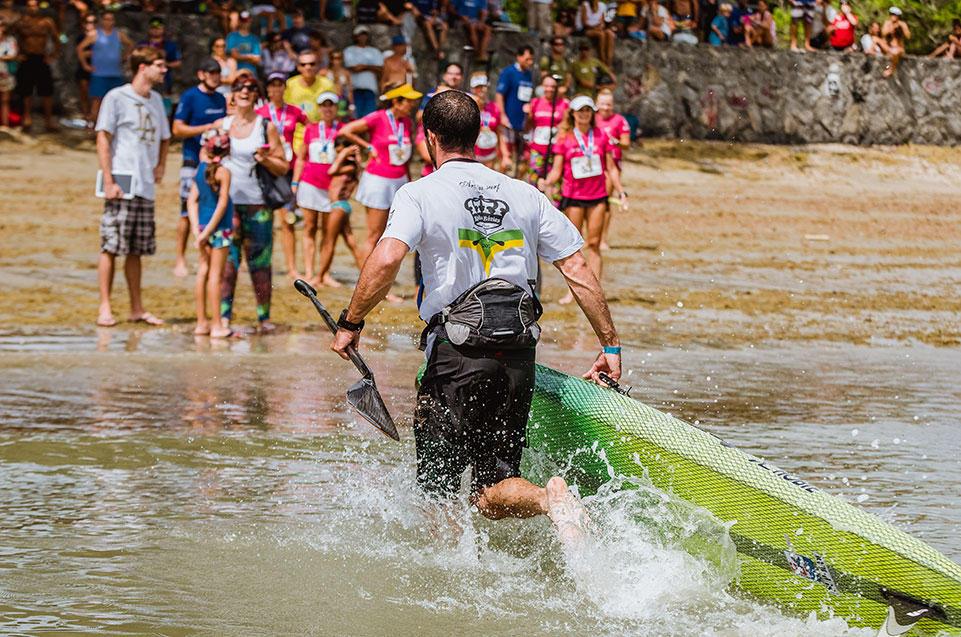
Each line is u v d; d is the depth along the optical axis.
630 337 17.28
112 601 7.18
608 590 7.41
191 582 7.54
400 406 12.51
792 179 42.44
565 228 7.98
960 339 18.39
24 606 7.05
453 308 7.63
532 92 29.36
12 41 34.53
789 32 49.12
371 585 7.56
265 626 6.88
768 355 16.36
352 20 39.66
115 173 16.44
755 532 7.45
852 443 11.44
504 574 7.82
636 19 43.72
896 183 43.91
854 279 25.25
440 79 39.06
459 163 7.88
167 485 9.62
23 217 27.14
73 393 12.83
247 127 16.48
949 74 49.25
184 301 19.14
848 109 47.31
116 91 16.27
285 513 8.98
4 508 8.92
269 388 13.30
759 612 7.28
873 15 50.84
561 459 8.21
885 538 7.11
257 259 16.86
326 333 16.88
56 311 17.83
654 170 40.81
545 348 16.08
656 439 7.88
